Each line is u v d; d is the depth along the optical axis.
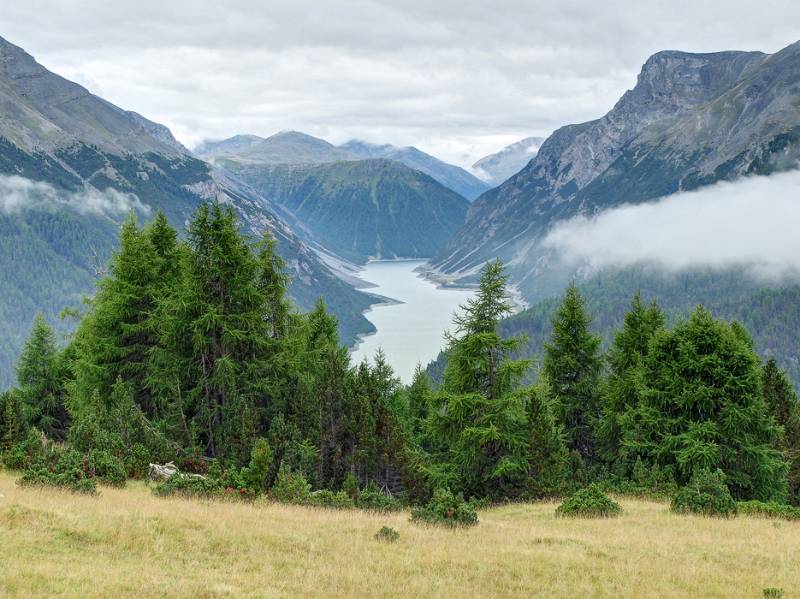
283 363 40.19
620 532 23.80
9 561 14.62
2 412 37.09
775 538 23.31
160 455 32.91
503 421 35.56
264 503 27.03
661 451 37.00
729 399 36.09
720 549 21.06
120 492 26.20
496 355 36.47
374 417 36.69
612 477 39.25
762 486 36.62
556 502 33.44
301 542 19.55
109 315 39.00
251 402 37.62
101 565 15.34
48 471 25.91
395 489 37.69
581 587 16.69
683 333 38.56
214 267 38.09
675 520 26.92
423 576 17.05
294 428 36.47
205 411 37.12
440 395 36.34
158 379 37.44
